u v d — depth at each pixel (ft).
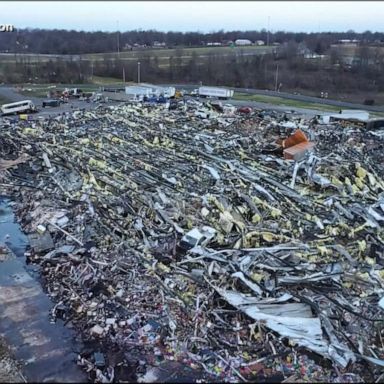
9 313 76.28
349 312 72.33
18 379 62.34
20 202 120.88
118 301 77.36
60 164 141.38
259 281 78.59
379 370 63.16
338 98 297.12
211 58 415.44
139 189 118.32
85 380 59.31
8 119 205.77
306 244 90.89
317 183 120.98
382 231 98.27
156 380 61.93
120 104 239.91
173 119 199.72
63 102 250.98
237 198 110.63
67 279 84.89
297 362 64.23
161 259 88.02
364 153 152.46
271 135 177.78
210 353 66.28
